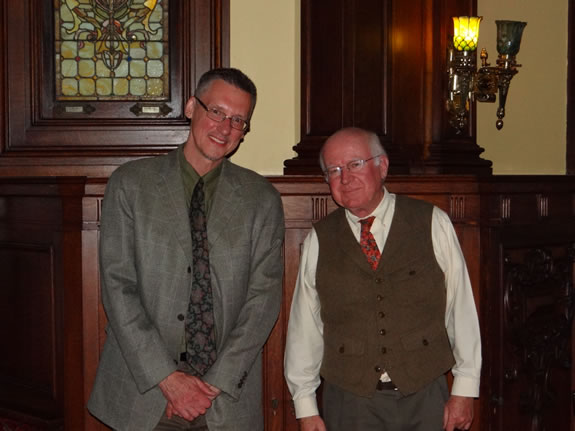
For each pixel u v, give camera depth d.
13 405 3.28
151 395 2.17
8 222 3.22
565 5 4.11
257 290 2.27
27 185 3.02
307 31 3.33
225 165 2.35
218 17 3.39
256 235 2.29
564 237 3.61
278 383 3.12
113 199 2.21
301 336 2.42
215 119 2.19
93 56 3.47
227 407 2.20
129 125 3.47
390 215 2.37
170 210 2.20
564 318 3.69
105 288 2.18
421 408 2.30
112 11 3.47
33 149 3.43
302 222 3.05
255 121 3.38
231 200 2.27
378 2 3.54
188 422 2.26
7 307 3.29
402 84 3.65
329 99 3.38
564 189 3.52
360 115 3.47
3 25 3.42
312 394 2.41
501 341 3.24
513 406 3.38
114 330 2.17
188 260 2.19
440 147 3.65
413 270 2.32
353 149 2.26
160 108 3.49
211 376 2.15
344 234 2.38
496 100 3.87
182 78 3.47
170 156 2.32
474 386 2.32
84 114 3.47
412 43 3.67
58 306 3.08
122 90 3.49
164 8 3.47
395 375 2.27
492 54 3.87
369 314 2.31
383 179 2.35
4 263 3.28
